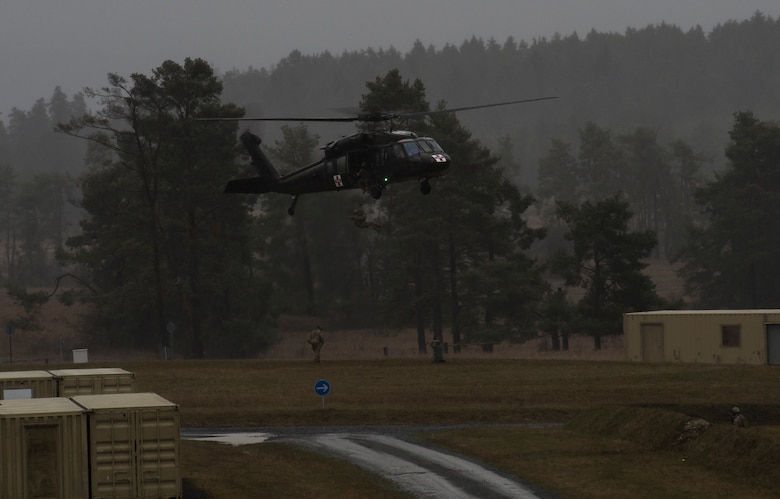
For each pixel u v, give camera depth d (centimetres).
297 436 13138
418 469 10900
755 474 10275
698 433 11812
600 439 12669
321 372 19112
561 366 19775
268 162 16988
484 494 9725
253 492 9475
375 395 16275
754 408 14275
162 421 8250
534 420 14475
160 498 8212
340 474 10581
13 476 7881
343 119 14425
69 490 8006
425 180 14412
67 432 8025
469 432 13300
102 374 11125
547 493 9775
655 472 10638
